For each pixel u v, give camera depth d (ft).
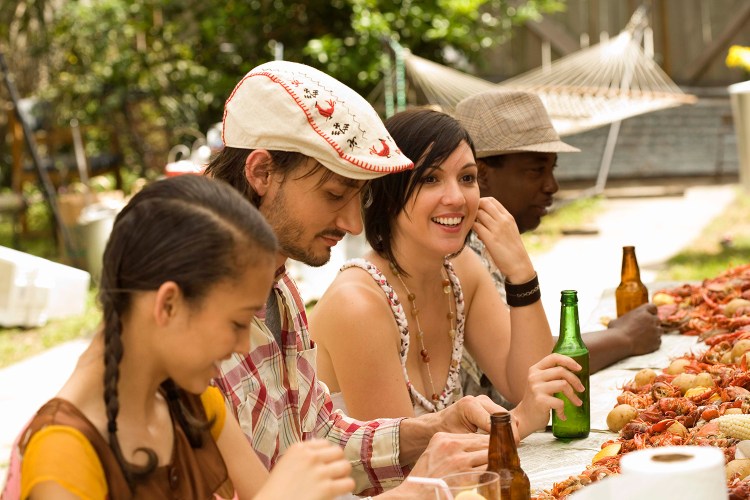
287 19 35.45
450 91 27.02
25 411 18.74
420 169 8.83
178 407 5.27
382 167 6.84
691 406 8.00
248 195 7.02
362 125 6.94
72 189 38.42
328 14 35.27
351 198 7.00
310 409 7.63
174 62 37.40
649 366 10.39
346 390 8.90
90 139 40.47
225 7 35.86
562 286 26.02
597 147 44.50
